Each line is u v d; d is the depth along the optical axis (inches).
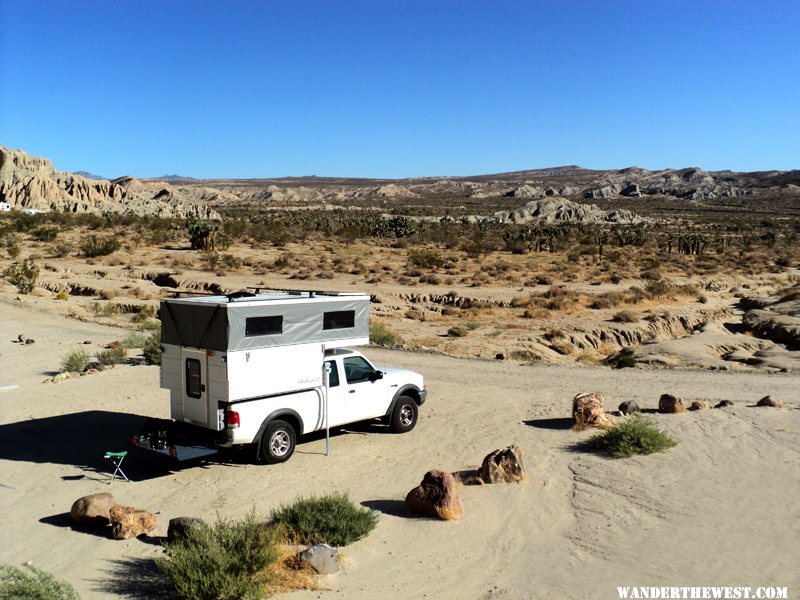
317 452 461.1
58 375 698.8
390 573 294.5
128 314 1325.0
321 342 453.1
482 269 2235.5
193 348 419.5
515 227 5300.2
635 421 475.2
